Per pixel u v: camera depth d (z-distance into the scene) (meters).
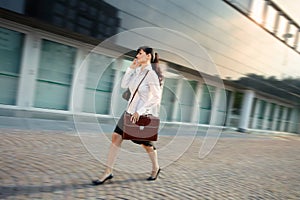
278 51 14.36
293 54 15.90
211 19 9.64
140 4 7.62
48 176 3.09
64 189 2.81
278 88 15.65
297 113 22.22
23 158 3.59
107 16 7.25
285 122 20.53
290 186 4.32
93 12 7.06
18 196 2.51
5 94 7.16
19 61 7.25
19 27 7.04
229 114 13.04
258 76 13.29
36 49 7.41
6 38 6.96
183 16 8.63
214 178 4.07
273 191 3.88
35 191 2.66
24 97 7.39
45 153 3.99
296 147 11.38
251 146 8.96
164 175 3.80
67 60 7.97
